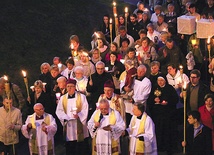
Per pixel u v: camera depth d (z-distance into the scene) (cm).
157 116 3192
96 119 2969
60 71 3650
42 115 3075
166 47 3694
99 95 3238
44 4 5441
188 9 4544
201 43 3991
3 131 3112
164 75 3319
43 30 5066
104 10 5691
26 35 4916
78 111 3138
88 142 3238
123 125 2948
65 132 3166
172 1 4916
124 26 4100
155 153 2991
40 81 3291
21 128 3095
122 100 3100
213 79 3359
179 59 3684
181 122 3362
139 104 2952
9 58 4547
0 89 3241
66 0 5622
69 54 4844
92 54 3741
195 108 3181
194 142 2903
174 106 3200
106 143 2962
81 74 3347
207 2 4716
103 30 4591
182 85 3192
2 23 4938
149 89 3219
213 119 3055
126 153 3262
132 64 3266
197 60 3881
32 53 4703
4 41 4734
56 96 3269
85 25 5356
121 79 3356
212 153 3125
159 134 3203
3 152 3088
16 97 3262
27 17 5159
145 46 3762
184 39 4169
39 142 3058
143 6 4825
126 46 3881
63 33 5138
